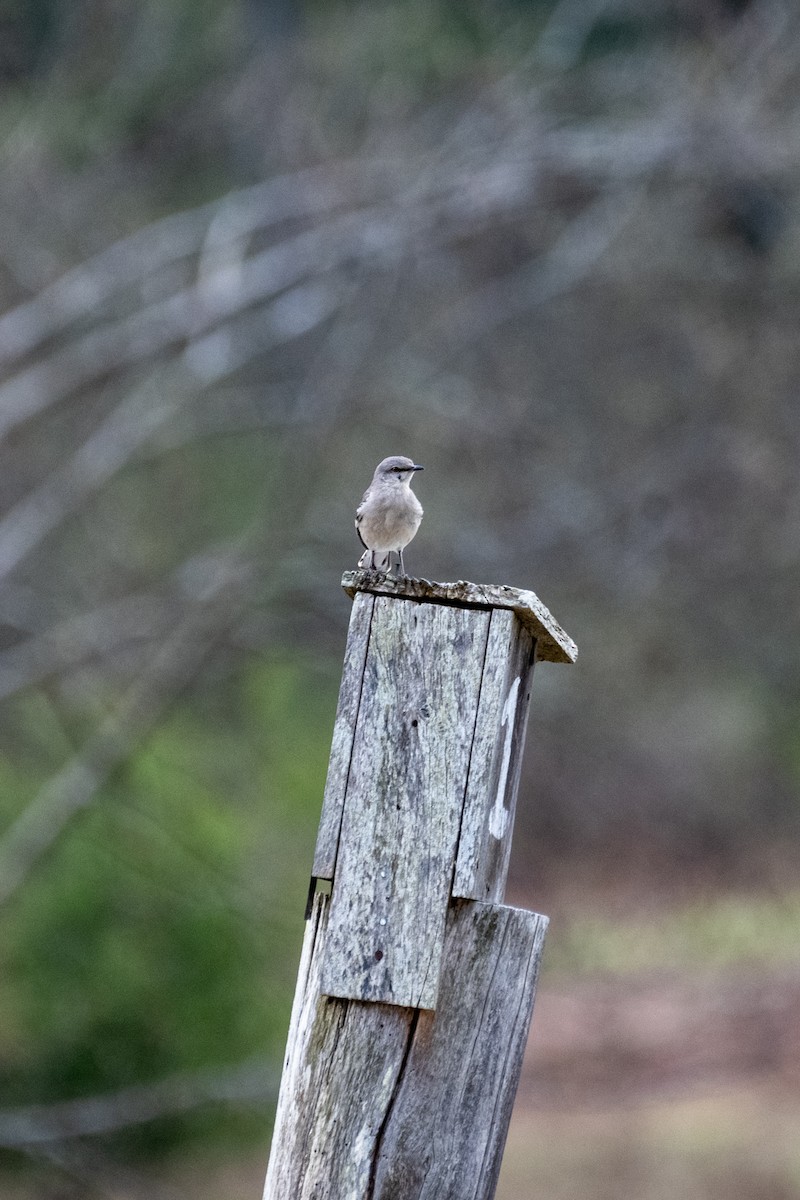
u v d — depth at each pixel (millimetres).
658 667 22172
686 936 24016
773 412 20938
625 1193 16156
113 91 23281
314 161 21438
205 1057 15688
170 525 23250
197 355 20984
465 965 5520
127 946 15914
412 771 5715
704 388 21016
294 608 19703
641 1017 21438
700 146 19516
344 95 21906
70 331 22266
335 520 20281
